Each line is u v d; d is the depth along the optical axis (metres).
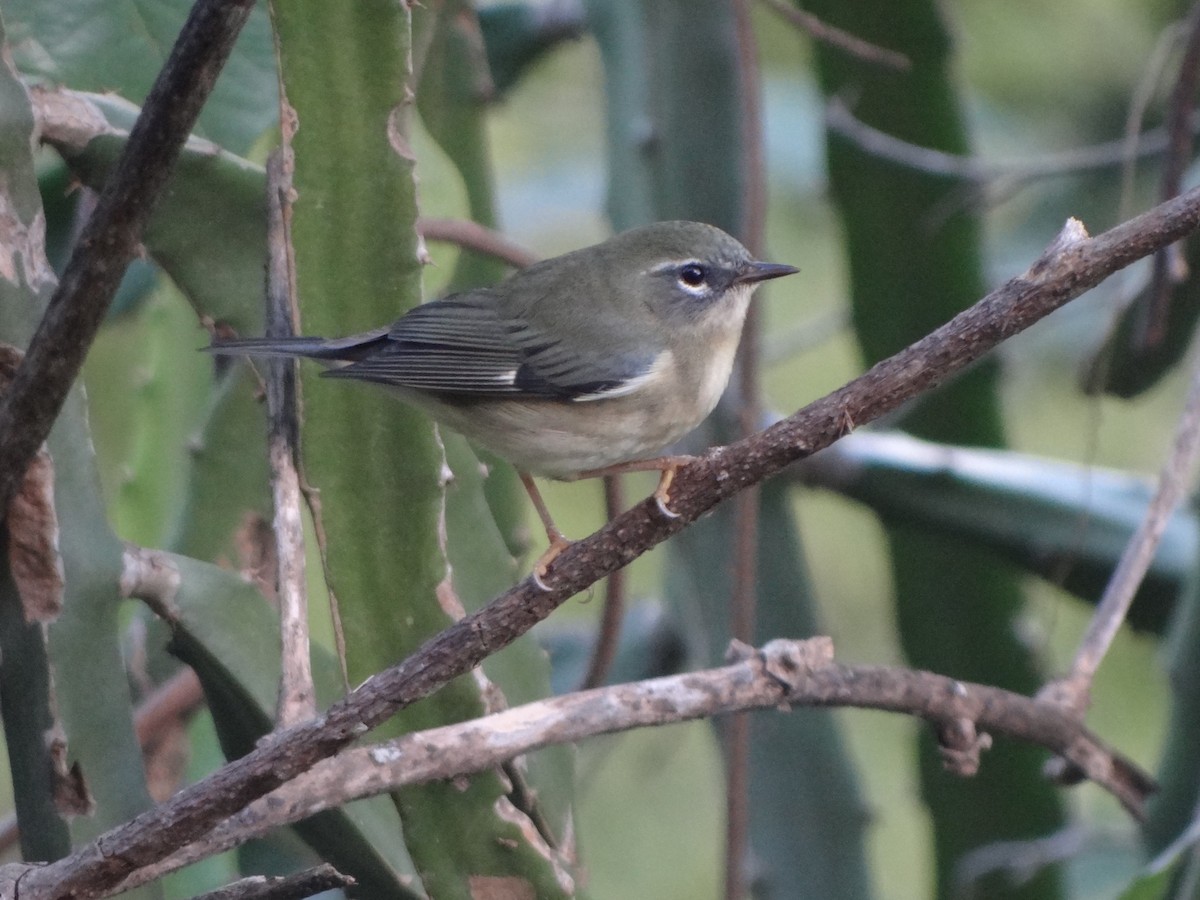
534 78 18.36
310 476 7.38
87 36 8.58
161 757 10.45
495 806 7.36
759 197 10.80
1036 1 16.73
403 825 7.33
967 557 12.27
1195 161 12.61
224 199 7.98
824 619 12.23
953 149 12.45
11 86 7.33
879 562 17.86
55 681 6.95
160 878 6.72
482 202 11.19
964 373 12.67
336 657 8.18
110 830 6.79
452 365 9.32
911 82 12.35
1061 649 16.30
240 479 10.02
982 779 12.20
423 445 7.46
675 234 10.32
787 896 12.05
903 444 11.70
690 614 12.25
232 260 8.05
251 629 7.43
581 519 17.83
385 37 7.47
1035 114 16.59
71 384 6.62
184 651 7.36
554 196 17.34
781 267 10.47
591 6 12.38
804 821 12.10
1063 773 9.42
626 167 12.27
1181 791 9.99
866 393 6.26
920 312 12.59
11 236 7.31
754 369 11.08
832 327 14.64
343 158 7.51
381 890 7.83
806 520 18.11
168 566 7.27
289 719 6.81
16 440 6.72
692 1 11.93
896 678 7.96
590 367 9.69
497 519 10.55
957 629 12.43
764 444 6.34
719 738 12.34
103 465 15.19
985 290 12.51
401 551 7.43
